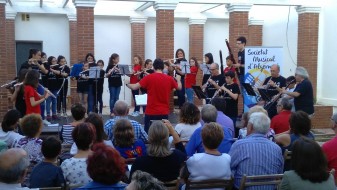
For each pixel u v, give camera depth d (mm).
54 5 14406
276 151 3965
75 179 3633
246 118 5312
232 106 8273
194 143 4559
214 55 16344
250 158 3891
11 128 5156
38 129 4586
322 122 10844
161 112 6801
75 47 14586
